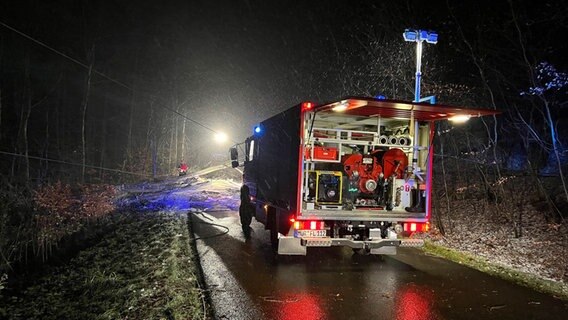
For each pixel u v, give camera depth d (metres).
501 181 11.70
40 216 10.77
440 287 6.79
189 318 5.31
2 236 9.45
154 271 7.51
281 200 8.78
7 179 13.63
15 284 7.87
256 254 9.09
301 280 7.13
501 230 10.77
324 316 5.49
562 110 14.34
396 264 8.35
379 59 13.52
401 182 8.52
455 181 15.85
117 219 14.18
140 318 5.38
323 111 7.96
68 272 8.17
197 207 17.80
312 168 8.32
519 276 7.35
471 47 11.09
